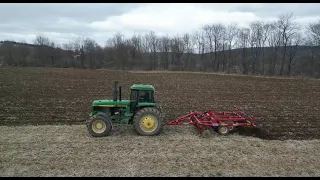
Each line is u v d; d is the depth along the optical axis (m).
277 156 7.92
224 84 25.72
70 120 11.65
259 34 47.97
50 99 16.48
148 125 9.48
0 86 21.39
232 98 18.14
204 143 8.86
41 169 6.82
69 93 19.00
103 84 24.41
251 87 23.94
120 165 7.12
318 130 10.76
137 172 6.78
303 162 7.55
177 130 10.28
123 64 52.66
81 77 29.80
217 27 51.94
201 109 14.49
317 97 19.20
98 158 7.52
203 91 21.09
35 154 7.71
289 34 43.88
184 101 16.69
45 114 12.61
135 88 9.86
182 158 7.62
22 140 8.84
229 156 7.83
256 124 10.31
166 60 55.38
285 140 9.41
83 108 14.05
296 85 25.77
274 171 6.98
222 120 9.79
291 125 11.44
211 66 52.09
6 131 9.81
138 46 57.16
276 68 46.94
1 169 6.77
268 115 13.23
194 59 54.66
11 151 7.89
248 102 16.77
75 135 9.45
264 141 9.23
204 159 7.59
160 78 30.38
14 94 17.94
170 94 19.36
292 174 6.85
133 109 9.93
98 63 53.00
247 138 9.52
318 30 45.69
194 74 35.88
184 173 6.77
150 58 56.12
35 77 28.62
